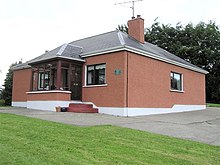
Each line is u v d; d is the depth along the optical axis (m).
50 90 17.47
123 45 16.06
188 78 22.83
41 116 13.25
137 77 16.98
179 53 36.75
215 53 37.03
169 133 10.41
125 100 15.95
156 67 18.86
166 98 19.72
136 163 5.91
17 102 25.06
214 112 20.72
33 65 19.66
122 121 13.07
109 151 6.69
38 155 5.70
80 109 16.66
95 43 19.98
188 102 22.50
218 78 37.19
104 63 17.34
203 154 7.34
